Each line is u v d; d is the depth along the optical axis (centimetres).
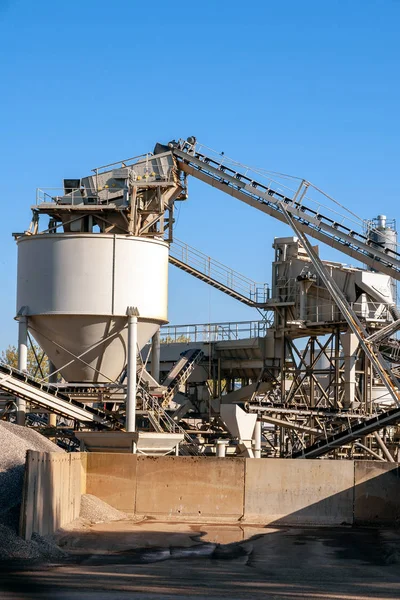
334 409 6181
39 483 3006
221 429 6925
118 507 4212
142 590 2145
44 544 2869
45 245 4709
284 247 6888
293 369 7500
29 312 4722
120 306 4656
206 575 2477
